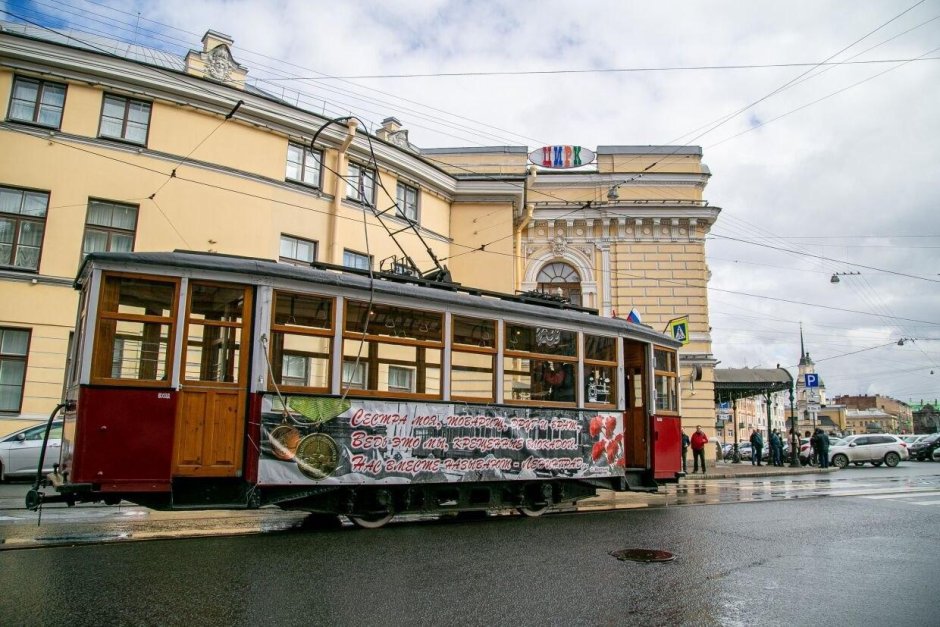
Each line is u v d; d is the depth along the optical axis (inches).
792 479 753.0
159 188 628.7
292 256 701.9
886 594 223.6
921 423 4608.8
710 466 1001.5
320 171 725.3
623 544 301.4
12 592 201.9
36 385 567.8
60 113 599.8
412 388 344.5
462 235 869.2
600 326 427.2
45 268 578.2
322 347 321.4
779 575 247.4
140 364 287.9
